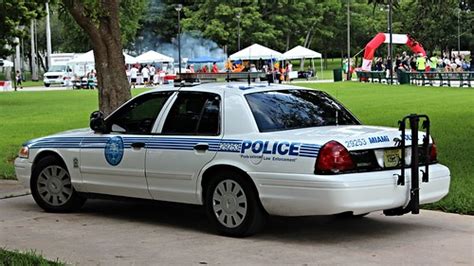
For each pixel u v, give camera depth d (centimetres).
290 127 834
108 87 1504
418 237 822
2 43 3909
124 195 930
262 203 797
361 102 2969
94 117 951
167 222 934
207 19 7769
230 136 827
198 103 875
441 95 3334
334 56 11350
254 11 7644
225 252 765
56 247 800
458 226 877
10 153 1708
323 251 762
